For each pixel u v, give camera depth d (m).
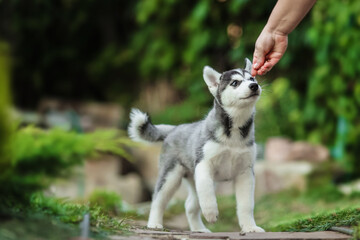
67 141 5.74
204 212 4.88
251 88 4.96
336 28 10.47
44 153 5.36
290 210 7.74
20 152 5.08
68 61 17.44
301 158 10.25
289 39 11.85
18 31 16.81
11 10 16.62
